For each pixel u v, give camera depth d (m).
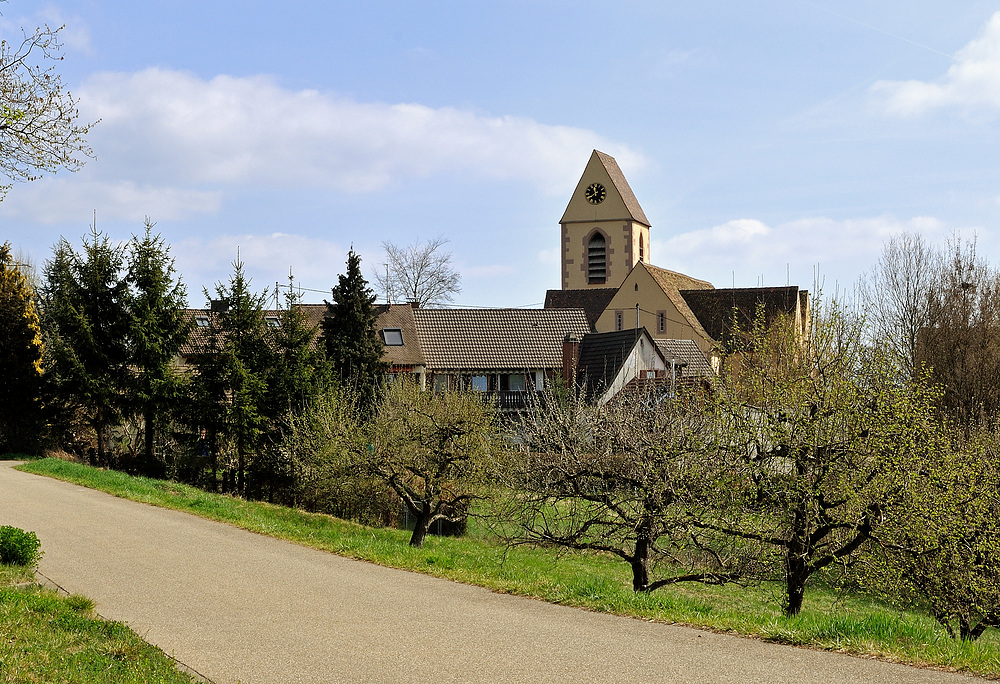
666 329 63.78
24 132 13.02
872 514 13.91
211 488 34.81
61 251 35.69
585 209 81.38
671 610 10.60
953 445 16.20
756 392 15.84
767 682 7.54
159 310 34.50
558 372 47.03
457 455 23.23
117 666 8.09
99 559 13.79
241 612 10.45
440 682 7.74
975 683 7.42
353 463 24.03
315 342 40.25
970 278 41.38
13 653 8.16
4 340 34.44
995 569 14.47
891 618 10.08
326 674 8.02
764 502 14.78
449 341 51.94
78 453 35.44
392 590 11.77
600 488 16.98
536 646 8.88
